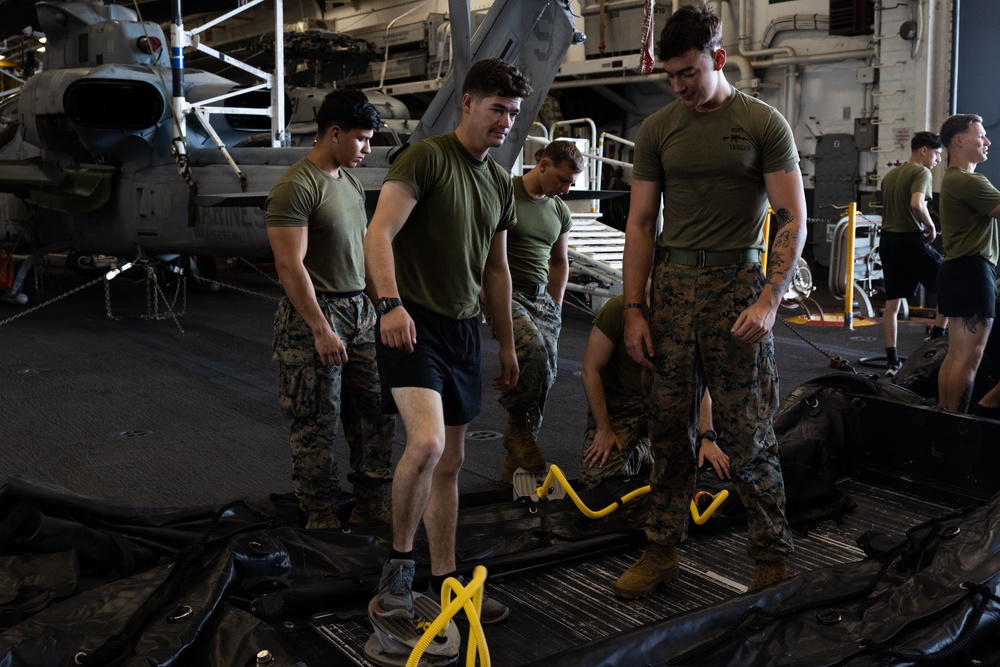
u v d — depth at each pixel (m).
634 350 2.94
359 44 14.02
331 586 2.86
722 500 3.49
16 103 11.21
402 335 2.49
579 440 5.20
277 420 5.69
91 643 2.36
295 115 12.97
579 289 9.77
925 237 6.75
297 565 3.04
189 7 13.80
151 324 9.60
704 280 2.82
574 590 3.05
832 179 12.75
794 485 3.63
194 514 3.41
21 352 7.98
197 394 6.41
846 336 8.60
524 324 4.04
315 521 3.48
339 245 3.43
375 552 3.16
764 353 2.84
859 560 3.17
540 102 7.70
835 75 12.57
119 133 9.43
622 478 3.86
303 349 3.38
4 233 11.41
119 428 5.46
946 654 2.29
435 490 2.70
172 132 9.73
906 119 11.45
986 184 4.66
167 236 9.62
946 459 3.81
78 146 10.18
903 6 11.23
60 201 10.04
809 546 3.42
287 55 13.71
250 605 2.73
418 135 8.05
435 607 2.59
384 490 3.62
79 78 9.14
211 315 10.27
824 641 2.39
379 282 2.51
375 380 3.50
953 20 10.70
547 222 4.17
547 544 3.31
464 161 2.65
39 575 2.97
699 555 3.36
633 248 2.96
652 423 2.94
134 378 6.95
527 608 2.92
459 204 2.61
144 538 3.25
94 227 10.35
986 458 3.67
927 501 3.87
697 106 2.76
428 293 2.63
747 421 2.83
